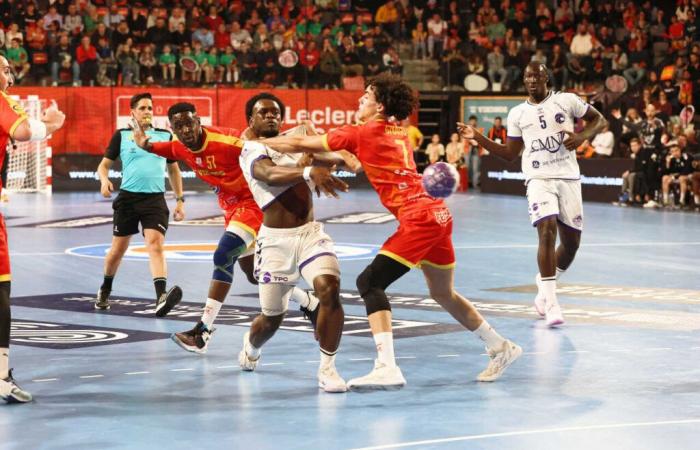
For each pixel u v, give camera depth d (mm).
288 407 10094
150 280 19469
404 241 10703
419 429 9219
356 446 8648
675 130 38875
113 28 48469
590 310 16250
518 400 10359
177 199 16500
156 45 48719
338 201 40844
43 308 16328
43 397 10531
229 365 12172
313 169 10172
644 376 11508
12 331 14328
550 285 14969
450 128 49906
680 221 32375
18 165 45000
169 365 12148
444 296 11242
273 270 11070
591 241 26609
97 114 46344
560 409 9969
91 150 46594
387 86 10781
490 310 16297
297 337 13953
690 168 36969
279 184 10461
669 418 9602
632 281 19500
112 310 16188
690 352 12914
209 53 48438
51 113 10367
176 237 27562
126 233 16141
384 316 10664
